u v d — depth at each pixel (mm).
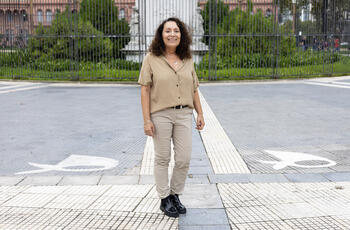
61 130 6742
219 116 7875
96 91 12086
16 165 4848
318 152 5293
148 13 16922
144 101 3236
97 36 14406
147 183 4141
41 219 3305
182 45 3252
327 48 16516
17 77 15430
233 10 18297
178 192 3430
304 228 3094
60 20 16781
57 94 11414
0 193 3891
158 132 3230
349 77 15695
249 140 5977
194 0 16828
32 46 16734
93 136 6301
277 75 15180
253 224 3170
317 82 14102
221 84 13883
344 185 4012
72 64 14922
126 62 16359
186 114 3279
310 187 3963
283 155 5160
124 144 5805
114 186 4055
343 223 3164
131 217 3324
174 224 3186
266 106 9023
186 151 3264
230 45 16891
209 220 3246
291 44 17047
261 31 15070
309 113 8125
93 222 3242
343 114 7965
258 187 3979
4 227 3162
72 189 3984
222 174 4398
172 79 3174
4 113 8375
